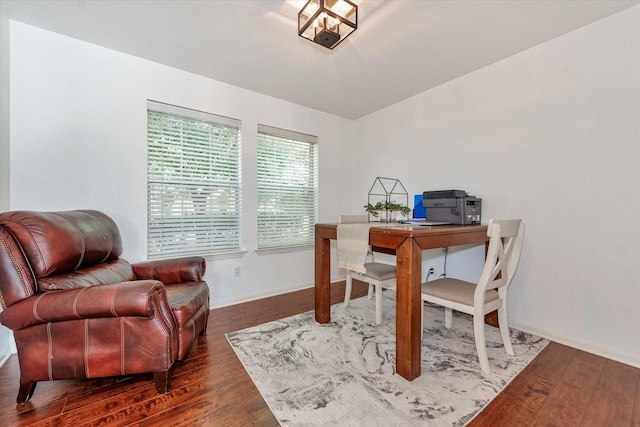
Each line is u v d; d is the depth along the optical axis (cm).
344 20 148
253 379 152
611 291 178
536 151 211
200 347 188
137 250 229
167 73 242
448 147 273
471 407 130
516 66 222
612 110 177
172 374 156
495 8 170
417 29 191
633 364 166
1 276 127
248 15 179
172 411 128
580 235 191
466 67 244
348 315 244
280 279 318
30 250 129
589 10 172
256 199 297
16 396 138
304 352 181
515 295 222
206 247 269
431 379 152
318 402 134
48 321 129
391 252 222
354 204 390
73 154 204
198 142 263
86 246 157
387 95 305
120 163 221
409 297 150
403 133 320
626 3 166
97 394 139
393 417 124
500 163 233
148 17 180
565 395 139
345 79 267
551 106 203
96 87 211
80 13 176
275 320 234
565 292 197
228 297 279
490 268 157
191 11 174
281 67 245
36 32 191
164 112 243
